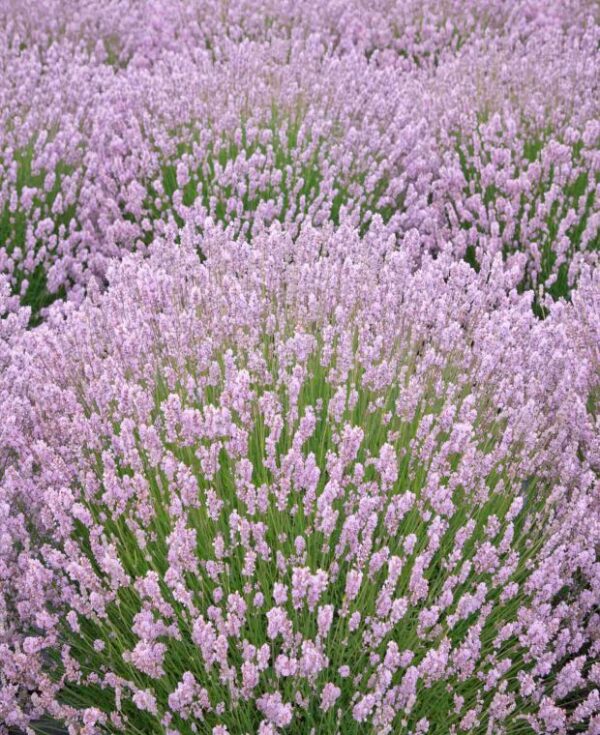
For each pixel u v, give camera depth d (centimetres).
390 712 223
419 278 366
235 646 257
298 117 635
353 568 269
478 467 285
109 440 319
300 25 925
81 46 870
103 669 262
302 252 414
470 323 373
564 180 533
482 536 292
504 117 627
